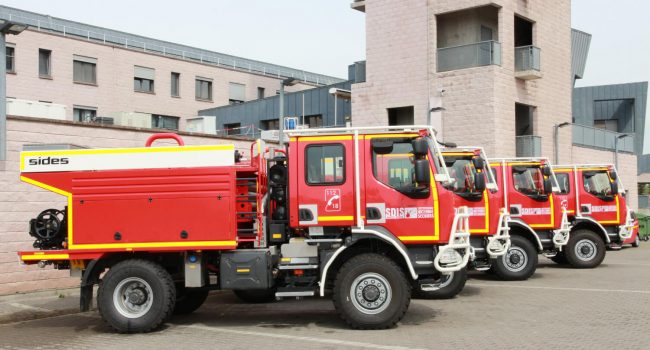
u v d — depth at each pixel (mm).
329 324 9742
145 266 9242
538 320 9727
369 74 28562
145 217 9297
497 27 28062
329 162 9375
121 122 21406
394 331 8969
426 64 26938
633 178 37969
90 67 40469
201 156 9305
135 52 42750
